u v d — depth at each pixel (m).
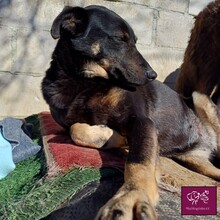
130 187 0.73
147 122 0.89
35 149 0.99
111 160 0.88
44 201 0.76
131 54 0.99
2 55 1.32
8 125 1.04
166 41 1.61
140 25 1.54
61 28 1.00
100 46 0.97
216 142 1.17
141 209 0.66
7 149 0.94
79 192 0.79
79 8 0.99
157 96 1.12
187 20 1.64
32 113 1.41
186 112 1.18
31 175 0.88
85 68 0.97
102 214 0.66
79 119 0.99
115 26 0.99
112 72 0.97
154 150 0.84
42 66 1.40
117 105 0.95
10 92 1.36
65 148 0.93
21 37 1.35
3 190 0.84
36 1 1.35
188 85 1.30
